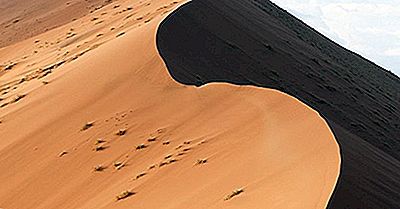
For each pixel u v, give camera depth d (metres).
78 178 22.08
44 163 23.98
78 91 29.72
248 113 22.42
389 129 36.62
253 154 18.67
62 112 27.92
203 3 39.47
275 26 49.81
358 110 36.97
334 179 14.29
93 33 49.75
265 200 14.53
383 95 49.06
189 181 18.45
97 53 35.91
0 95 37.03
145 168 20.97
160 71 28.30
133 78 28.62
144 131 23.89
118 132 24.38
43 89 32.75
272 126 20.55
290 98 22.23
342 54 64.62
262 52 37.47
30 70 43.12
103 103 27.33
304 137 18.34
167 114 24.80
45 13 70.12
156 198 18.08
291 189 14.61
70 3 70.38
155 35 32.06
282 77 34.75
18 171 24.31
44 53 49.38
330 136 17.67
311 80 37.75
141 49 31.27
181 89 26.58
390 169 18.53
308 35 61.81
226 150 19.92
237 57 34.00
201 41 33.78
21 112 30.14
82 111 27.27
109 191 20.20
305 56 43.78
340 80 42.78
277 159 17.36
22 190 22.69
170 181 19.08
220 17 39.03
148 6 50.53
